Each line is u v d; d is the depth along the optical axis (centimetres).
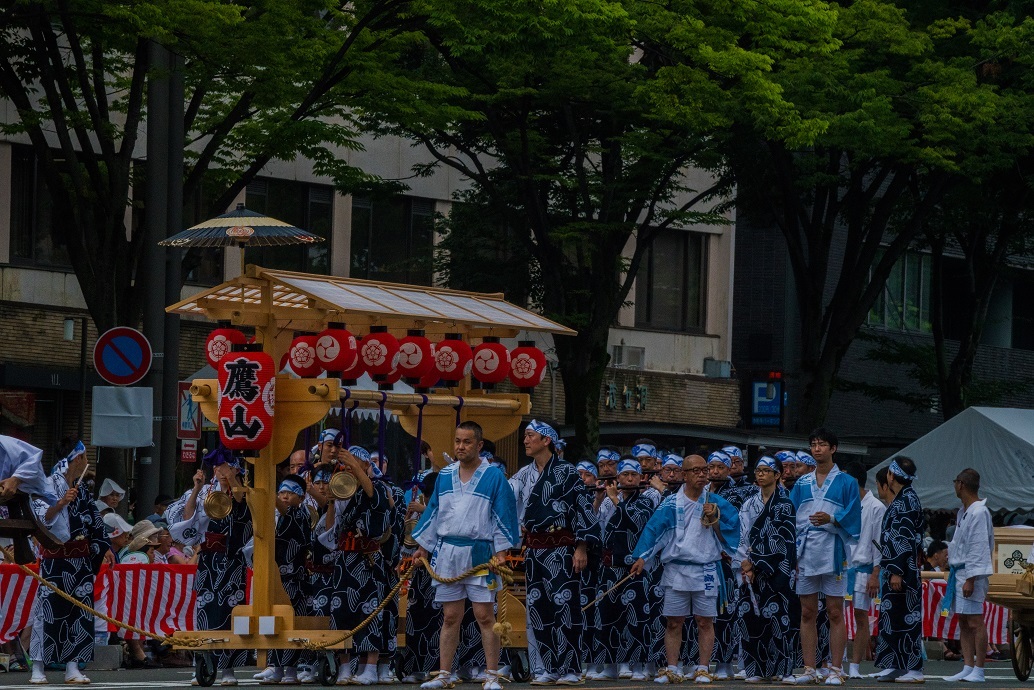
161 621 3456
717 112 4956
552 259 5522
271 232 2831
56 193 4400
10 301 5519
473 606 2544
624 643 3103
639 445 3316
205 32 3969
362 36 4453
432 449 3231
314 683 2825
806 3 5109
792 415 8194
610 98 5141
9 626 3173
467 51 4853
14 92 4334
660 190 5500
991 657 4441
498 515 2534
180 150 4272
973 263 7081
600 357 5622
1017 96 5503
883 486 3369
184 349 6012
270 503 2780
